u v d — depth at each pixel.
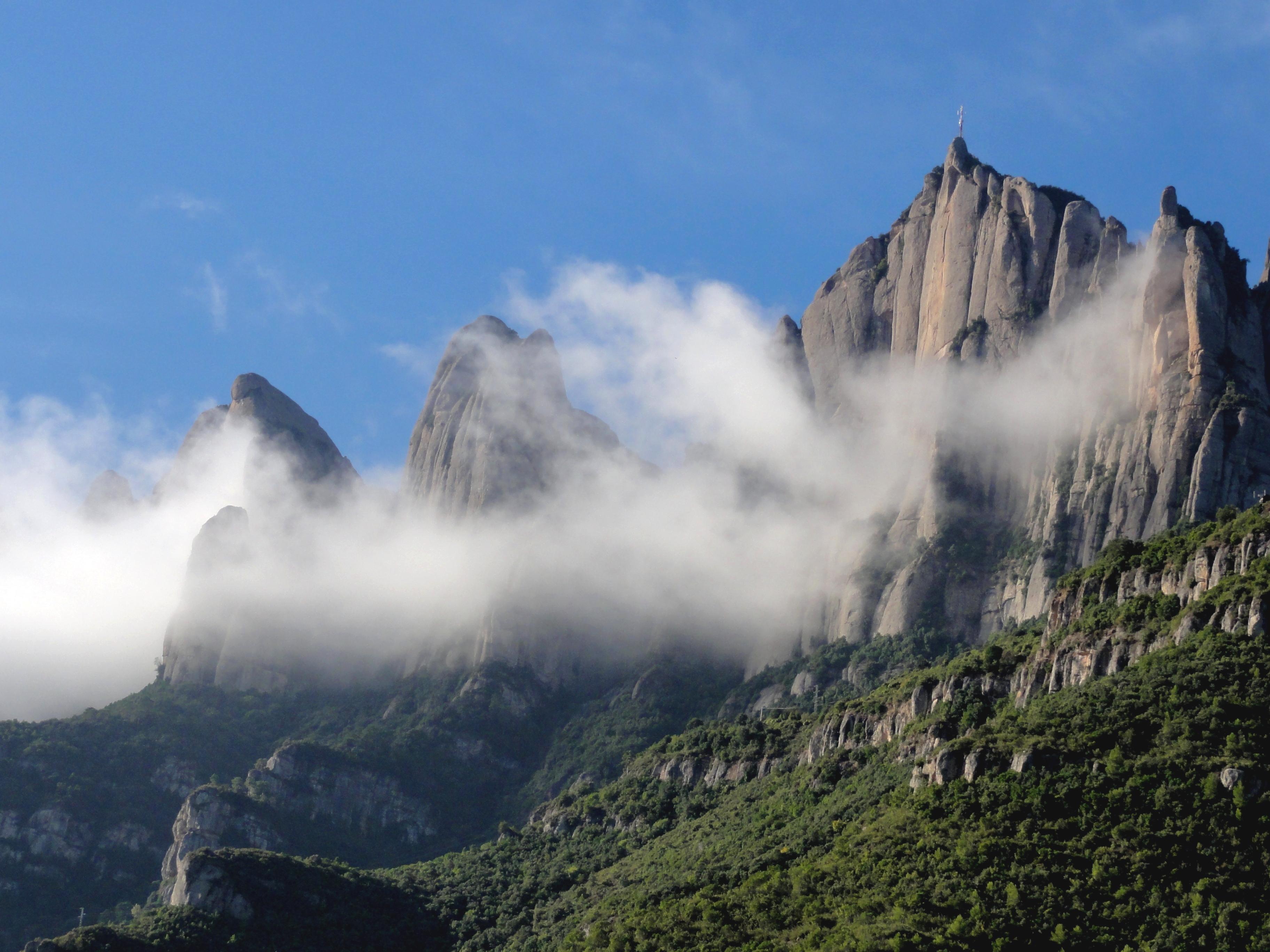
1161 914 148.75
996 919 153.75
